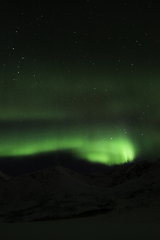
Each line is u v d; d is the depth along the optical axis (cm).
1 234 1794
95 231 1923
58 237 1603
